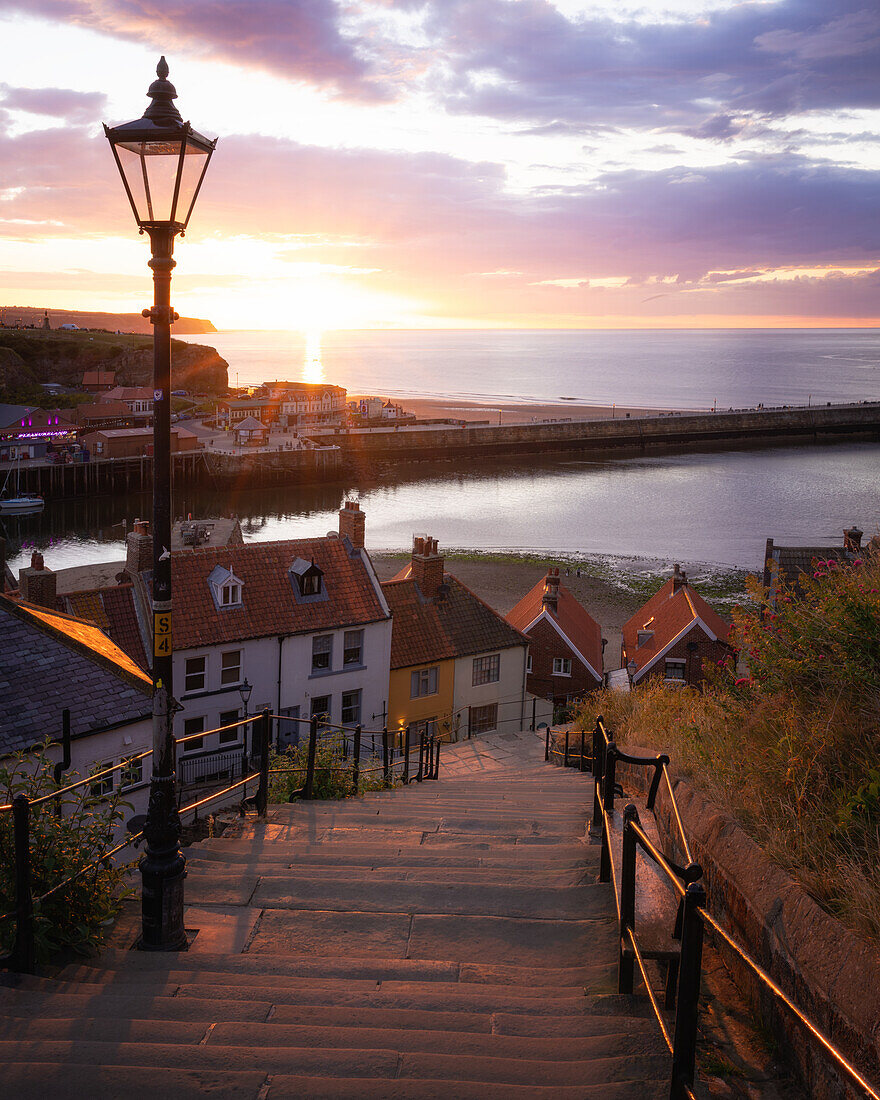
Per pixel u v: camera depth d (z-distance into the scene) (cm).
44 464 10425
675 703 1350
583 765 1620
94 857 637
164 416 597
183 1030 439
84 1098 380
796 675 732
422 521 8925
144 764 1917
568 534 8300
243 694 2791
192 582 3031
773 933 457
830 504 9650
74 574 4947
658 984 507
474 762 2394
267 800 1027
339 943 593
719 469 12175
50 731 1719
